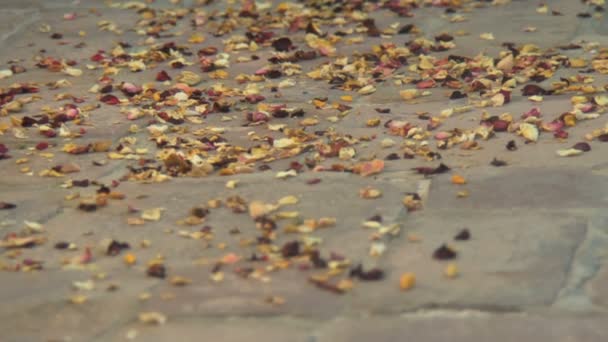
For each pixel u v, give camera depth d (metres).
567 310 7.62
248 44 14.91
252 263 8.45
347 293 7.92
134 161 10.98
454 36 14.89
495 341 7.25
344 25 15.77
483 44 14.46
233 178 10.31
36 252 8.92
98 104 12.75
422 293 7.88
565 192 9.58
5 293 8.20
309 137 11.30
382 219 9.16
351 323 7.54
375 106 12.28
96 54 14.90
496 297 7.81
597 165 10.16
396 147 10.95
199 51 14.62
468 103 12.12
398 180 10.02
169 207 9.69
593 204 9.31
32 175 10.72
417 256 8.45
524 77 12.80
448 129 11.36
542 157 10.44
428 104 12.23
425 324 7.50
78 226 9.38
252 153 10.88
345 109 12.20
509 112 11.70
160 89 13.24
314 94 12.84
